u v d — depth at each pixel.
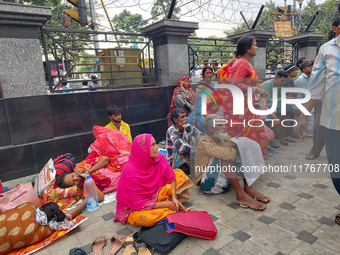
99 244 2.25
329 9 13.45
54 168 3.02
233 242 2.19
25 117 3.95
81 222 2.57
